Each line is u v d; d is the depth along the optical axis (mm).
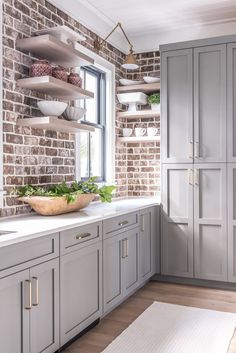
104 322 2816
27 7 2840
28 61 2830
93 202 3699
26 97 2812
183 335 2578
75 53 2887
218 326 2725
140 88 4203
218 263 3611
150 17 3951
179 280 3842
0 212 2568
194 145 3664
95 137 4043
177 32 4312
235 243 3541
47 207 2658
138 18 3969
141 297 3395
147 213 3637
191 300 3309
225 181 3559
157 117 4430
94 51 3822
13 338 1863
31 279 1982
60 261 2236
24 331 1930
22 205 2783
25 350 1937
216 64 3582
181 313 2980
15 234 1938
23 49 2768
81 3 3539
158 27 4223
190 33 4262
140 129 4297
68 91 2902
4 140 2600
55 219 2549
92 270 2617
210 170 3621
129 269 3229
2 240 1789
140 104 4398
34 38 2627
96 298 2672
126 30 4285
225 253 3574
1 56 2559
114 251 2951
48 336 2129
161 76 3801
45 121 2633
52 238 2166
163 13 3859
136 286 3375
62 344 2256
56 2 3184
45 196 2682
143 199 4246
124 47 4527
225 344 2439
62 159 3279
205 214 3652
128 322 2816
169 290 3605
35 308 2014
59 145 3238
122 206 3424
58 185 3008
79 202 2889
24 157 2805
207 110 3623
